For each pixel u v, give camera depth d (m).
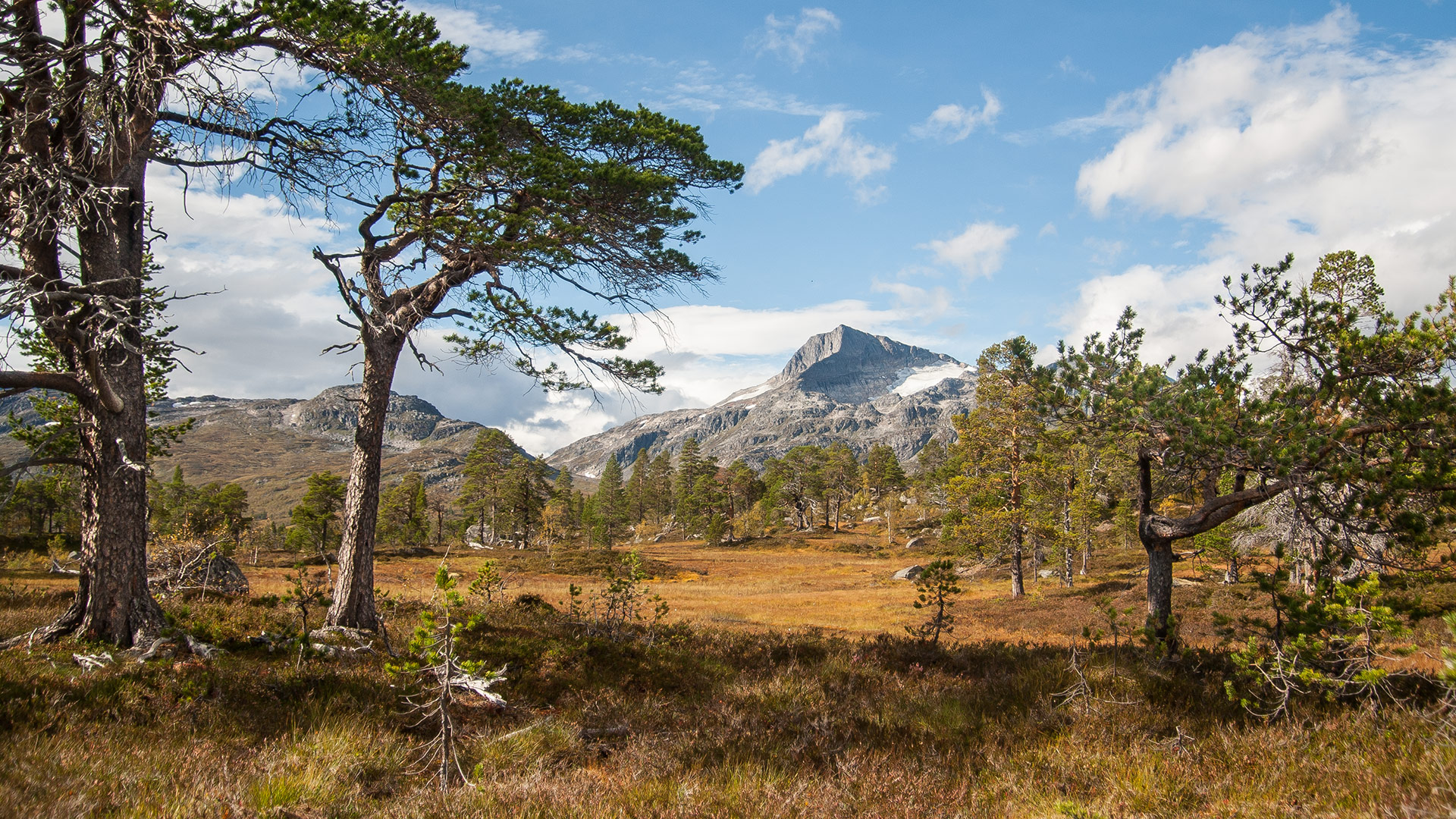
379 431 11.98
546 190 10.61
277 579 32.62
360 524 11.66
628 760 6.18
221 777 5.27
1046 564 47.03
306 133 10.72
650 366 12.76
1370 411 8.95
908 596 38.81
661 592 42.69
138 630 9.22
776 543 89.50
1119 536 54.94
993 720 7.26
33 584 23.45
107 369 9.41
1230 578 25.69
